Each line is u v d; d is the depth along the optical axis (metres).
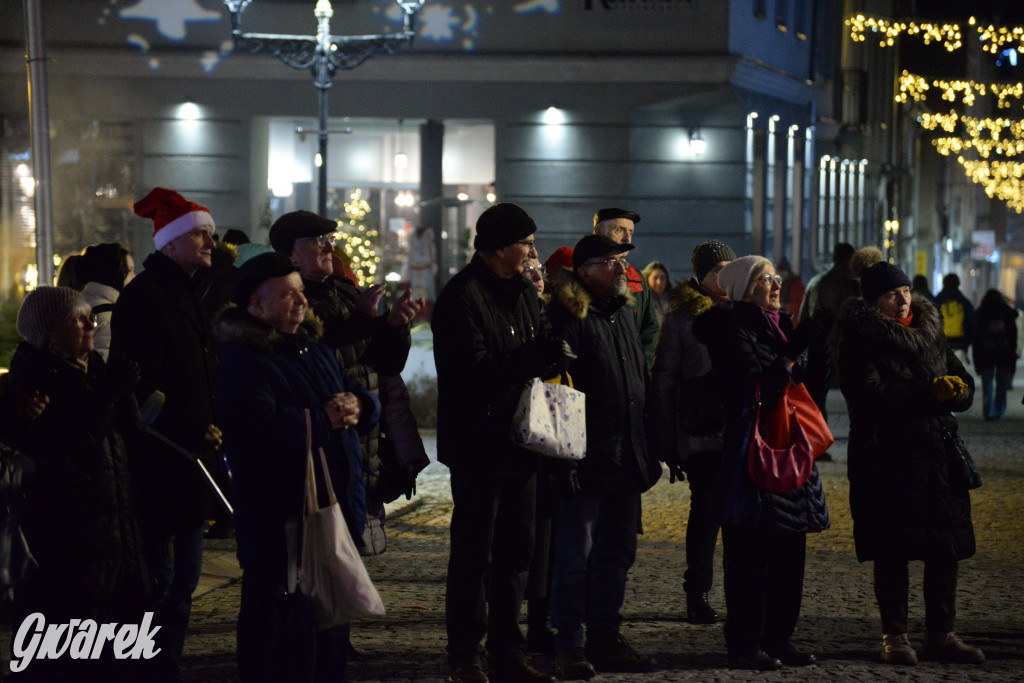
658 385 9.38
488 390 7.83
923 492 8.63
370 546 8.05
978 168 89.75
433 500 15.73
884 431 8.73
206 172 33.25
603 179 33.41
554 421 7.87
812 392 8.84
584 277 8.64
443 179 38.88
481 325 7.98
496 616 8.09
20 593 7.61
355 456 6.91
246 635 6.78
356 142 39.34
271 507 6.73
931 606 8.76
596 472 8.35
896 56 62.50
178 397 7.94
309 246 8.22
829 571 11.69
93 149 33.28
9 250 33.34
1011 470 17.88
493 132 36.44
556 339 7.79
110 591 7.59
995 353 25.36
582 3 33.12
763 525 8.34
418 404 22.81
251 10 32.91
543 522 9.12
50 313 7.57
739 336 8.53
